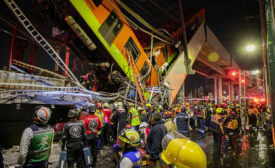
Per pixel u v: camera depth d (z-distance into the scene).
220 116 7.09
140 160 2.51
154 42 18.05
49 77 8.16
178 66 17.94
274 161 6.02
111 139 8.68
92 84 13.15
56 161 5.37
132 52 12.59
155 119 3.66
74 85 9.06
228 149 7.77
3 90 6.08
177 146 1.83
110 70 11.68
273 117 4.82
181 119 11.31
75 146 3.94
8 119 6.77
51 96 7.23
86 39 10.18
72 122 4.07
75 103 8.31
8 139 6.62
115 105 8.23
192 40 20.48
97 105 7.04
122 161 2.38
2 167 2.40
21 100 6.22
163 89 13.95
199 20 22.55
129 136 2.42
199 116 12.07
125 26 12.12
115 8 10.90
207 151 7.29
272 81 4.80
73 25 9.69
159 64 17.12
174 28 20.70
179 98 27.84
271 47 4.84
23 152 2.85
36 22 10.82
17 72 7.05
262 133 12.34
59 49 13.66
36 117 3.16
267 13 4.98
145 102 11.45
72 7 9.16
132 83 12.29
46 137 3.17
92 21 9.80
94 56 12.14
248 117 14.09
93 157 5.11
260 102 22.62
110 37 10.89
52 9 9.82
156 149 3.36
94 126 5.15
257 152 7.25
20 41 11.57
